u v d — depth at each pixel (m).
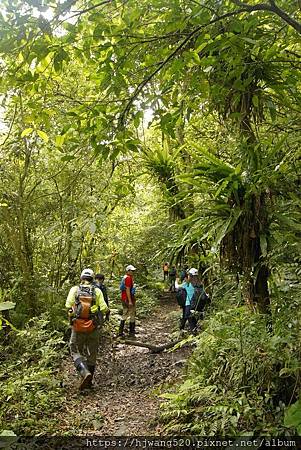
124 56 3.57
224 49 3.83
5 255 9.16
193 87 4.12
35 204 9.34
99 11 3.51
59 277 10.12
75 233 8.53
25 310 8.55
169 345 8.16
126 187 4.92
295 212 4.27
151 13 3.68
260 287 4.52
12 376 5.87
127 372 7.01
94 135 3.69
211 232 4.26
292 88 4.56
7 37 3.07
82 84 5.79
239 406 3.97
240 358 4.18
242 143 4.38
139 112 3.77
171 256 5.72
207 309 7.29
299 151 4.36
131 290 9.84
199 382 4.76
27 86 3.65
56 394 5.66
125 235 13.91
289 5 3.76
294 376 3.82
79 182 9.02
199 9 3.12
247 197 4.18
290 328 3.76
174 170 8.11
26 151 8.05
